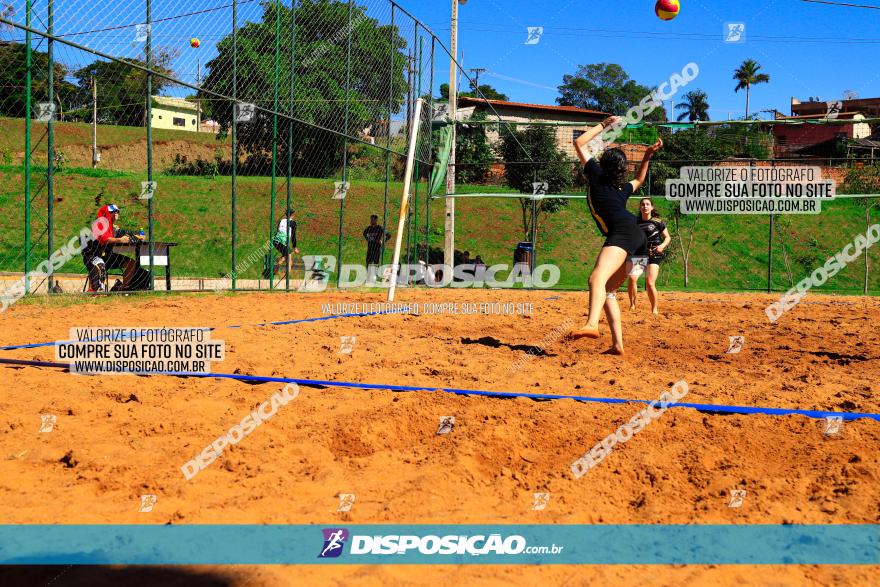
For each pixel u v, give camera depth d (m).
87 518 2.96
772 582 2.50
